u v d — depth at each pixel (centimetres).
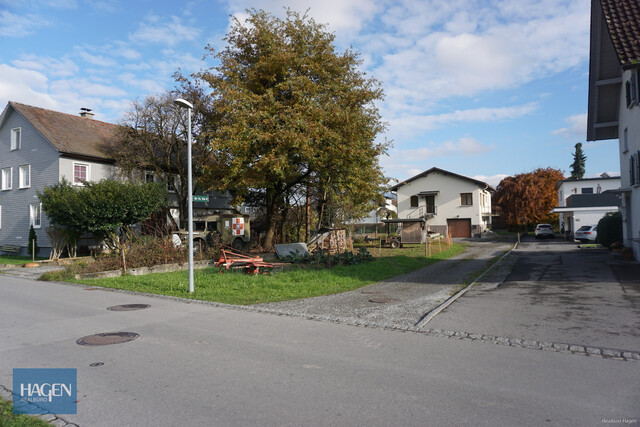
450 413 387
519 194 4856
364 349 594
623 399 415
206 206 3281
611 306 847
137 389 453
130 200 2095
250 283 1210
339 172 2141
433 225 4366
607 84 1669
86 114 3141
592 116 1844
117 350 596
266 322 771
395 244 2898
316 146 1969
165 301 1007
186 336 671
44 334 692
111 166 2742
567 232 3938
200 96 2516
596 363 523
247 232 2544
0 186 2914
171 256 1692
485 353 570
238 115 1916
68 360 555
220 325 748
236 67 2164
